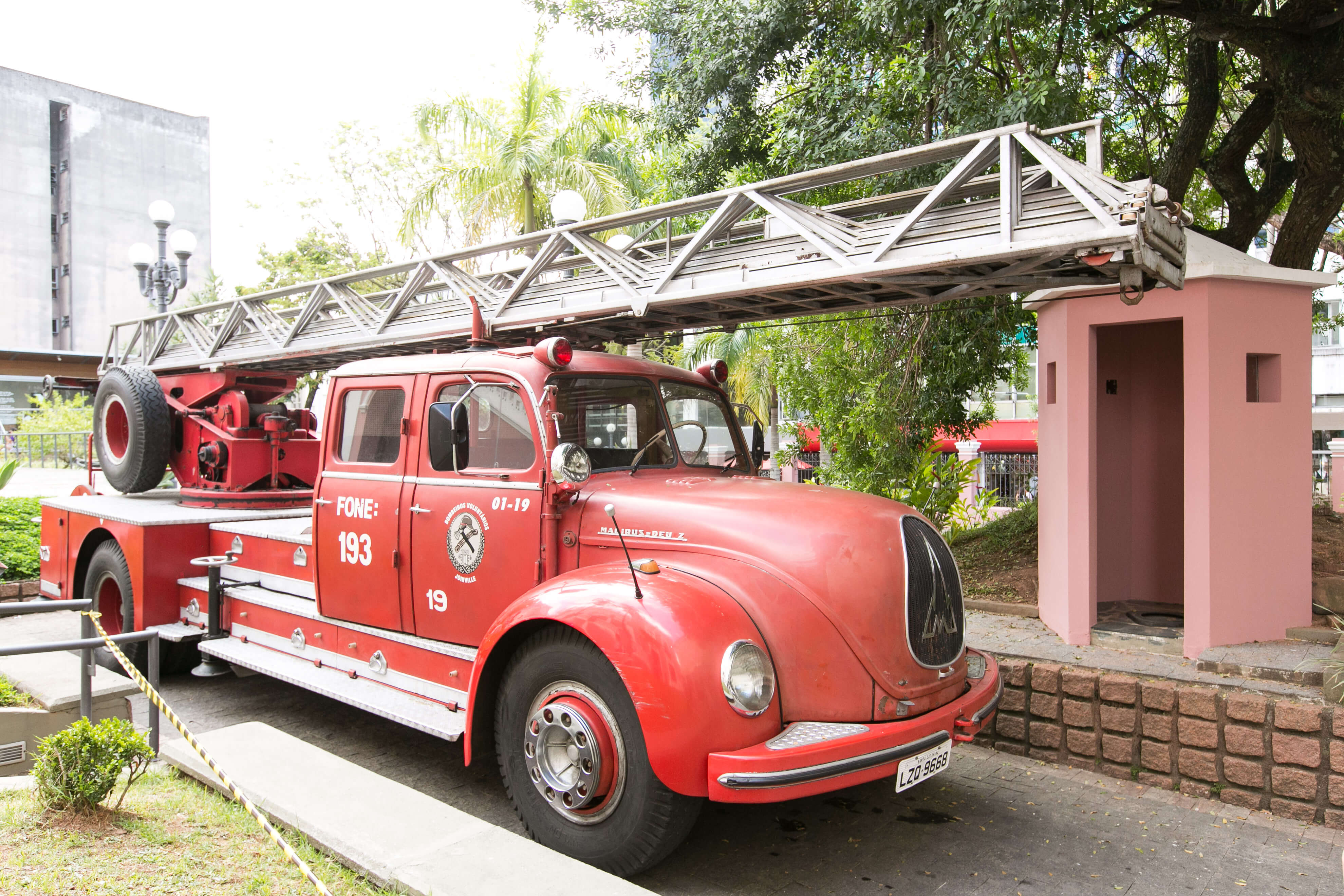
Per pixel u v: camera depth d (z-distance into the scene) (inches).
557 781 141.5
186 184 1763.0
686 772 125.6
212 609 230.7
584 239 209.8
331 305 297.0
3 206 1542.8
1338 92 279.6
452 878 116.3
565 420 172.1
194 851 128.8
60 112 1627.7
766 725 131.0
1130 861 149.6
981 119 277.7
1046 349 248.7
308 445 299.1
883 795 177.0
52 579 297.3
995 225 155.1
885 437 344.2
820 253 175.5
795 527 145.0
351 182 828.6
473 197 613.3
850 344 366.9
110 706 203.2
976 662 171.6
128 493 303.0
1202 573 206.7
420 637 184.1
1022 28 273.7
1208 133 339.9
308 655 206.7
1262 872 146.3
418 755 199.5
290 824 134.8
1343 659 174.4
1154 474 268.4
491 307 224.7
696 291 186.4
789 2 335.3
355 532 196.4
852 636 138.3
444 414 169.8
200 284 1672.0
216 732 173.9
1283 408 218.1
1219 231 362.3
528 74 625.6
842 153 316.8
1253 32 285.7
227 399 293.0
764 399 703.7
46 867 119.8
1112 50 372.8
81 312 1635.1
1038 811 169.8
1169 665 203.5
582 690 140.3
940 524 340.8
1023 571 303.1
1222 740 174.2
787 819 165.6
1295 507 218.4
